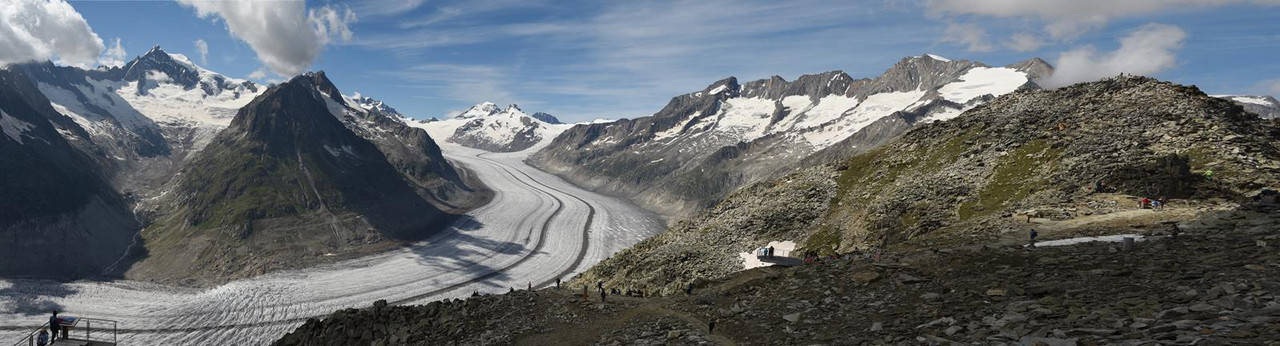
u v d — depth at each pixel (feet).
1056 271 92.07
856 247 208.64
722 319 101.86
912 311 83.87
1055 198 179.93
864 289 102.22
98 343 105.60
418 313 151.43
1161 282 76.28
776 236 254.88
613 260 307.78
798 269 126.41
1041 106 288.92
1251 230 103.40
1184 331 54.54
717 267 226.99
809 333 84.12
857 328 81.30
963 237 154.92
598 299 137.80
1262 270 72.13
